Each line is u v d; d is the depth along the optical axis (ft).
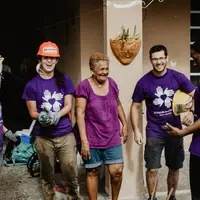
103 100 15.01
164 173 21.40
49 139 15.12
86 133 15.21
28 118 36.83
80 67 24.48
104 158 15.40
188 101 15.57
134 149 18.10
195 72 26.32
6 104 36.88
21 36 42.29
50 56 14.57
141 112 18.13
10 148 23.24
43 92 14.78
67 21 27.71
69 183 15.80
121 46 17.33
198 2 26.22
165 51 15.52
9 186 19.99
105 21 17.71
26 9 41.57
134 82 17.89
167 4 25.22
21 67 41.73
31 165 21.25
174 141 15.98
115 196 15.87
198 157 12.25
